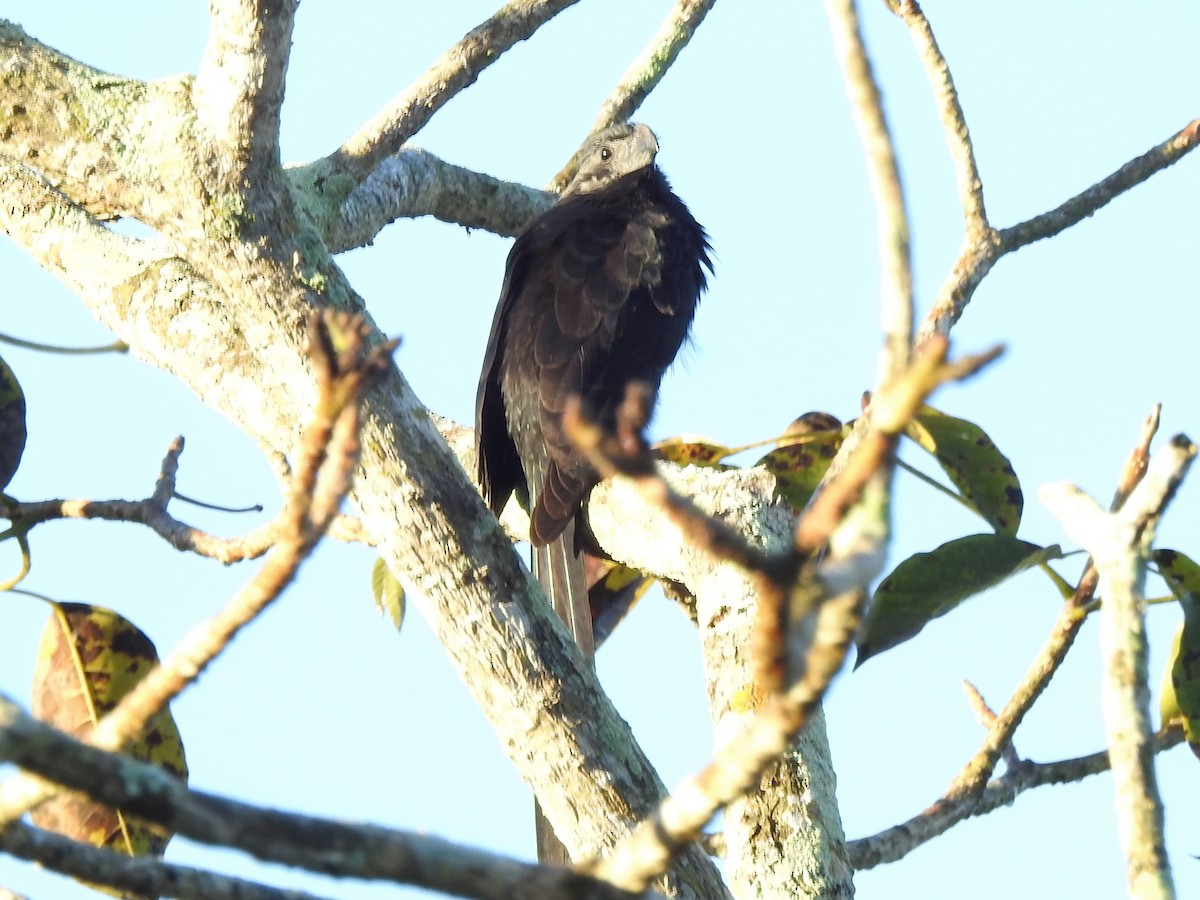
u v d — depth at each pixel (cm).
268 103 649
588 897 322
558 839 680
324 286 677
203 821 307
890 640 595
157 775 305
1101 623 405
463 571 649
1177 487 399
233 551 695
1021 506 693
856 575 278
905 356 305
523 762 641
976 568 595
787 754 625
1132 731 396
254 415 721
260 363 715
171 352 743
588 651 806
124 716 350
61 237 775
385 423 647
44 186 781
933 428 688
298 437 714
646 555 780
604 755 638
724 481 741
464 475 661
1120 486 502
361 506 658
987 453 690
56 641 654
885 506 283
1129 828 394
